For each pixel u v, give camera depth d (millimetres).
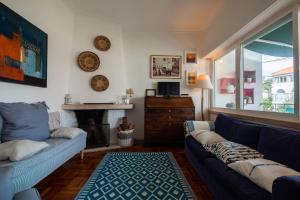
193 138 2871
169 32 4406
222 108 3742
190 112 3908
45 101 2846
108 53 3965
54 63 3121
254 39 2721
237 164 1479
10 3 2076
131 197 1828
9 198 1071
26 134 1974
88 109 3660
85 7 3434
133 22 3969
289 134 1474
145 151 3494
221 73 4031
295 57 1894
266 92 2512
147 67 4375
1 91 1964
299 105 1844
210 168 1777
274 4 1945
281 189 895
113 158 3041
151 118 3861
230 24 2926
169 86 4270
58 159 2029
